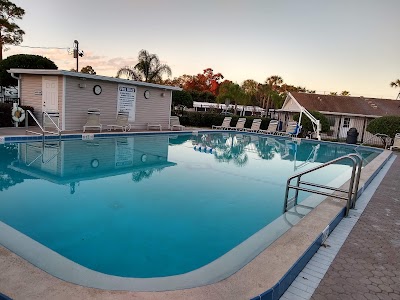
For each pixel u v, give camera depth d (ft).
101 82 49.39
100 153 33.81
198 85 181.16
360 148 57.16
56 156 30.40
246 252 12.30
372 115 80.18
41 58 66.95
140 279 9.35
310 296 8.43
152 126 59.93
